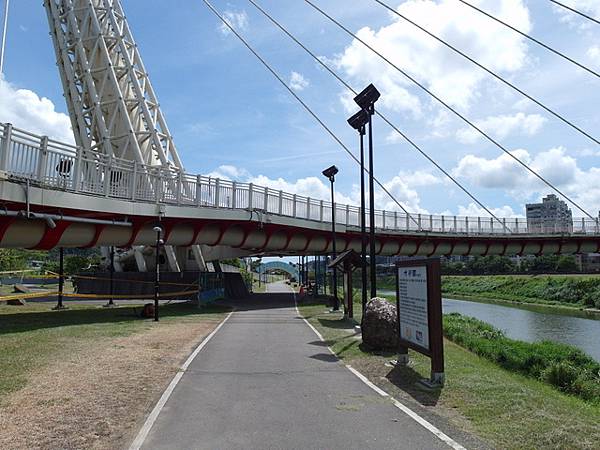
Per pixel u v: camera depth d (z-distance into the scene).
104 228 21.48
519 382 9.93
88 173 18.78
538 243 49.09
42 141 16.36
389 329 12.56
